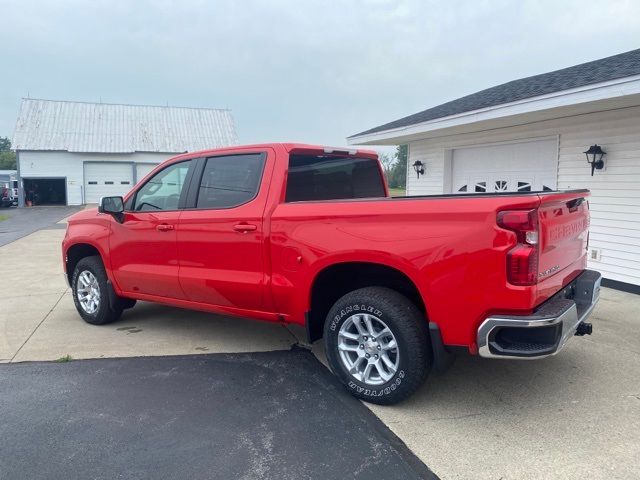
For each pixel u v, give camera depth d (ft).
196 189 15.66
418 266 11.01
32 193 119.14
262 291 13.85
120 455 10.07
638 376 13.74
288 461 9.85
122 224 17.39
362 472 9.48
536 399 12.41
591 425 11.10
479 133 33.32
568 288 12.43
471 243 10.39
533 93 25.41
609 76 21.63
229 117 139.13
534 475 9.29
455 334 10.79
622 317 19.45
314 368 14.69
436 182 38.27
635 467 9.51
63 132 121.60
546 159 28.84
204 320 19.86
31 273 31.17
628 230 24.27
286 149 14.11
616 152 24.54
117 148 120.57
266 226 13.61
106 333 18.17
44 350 16.30
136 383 13.62
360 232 11.85
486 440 10.53
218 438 10.73
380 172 17.83
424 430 10.98
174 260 15.93
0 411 11.97
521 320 10.02
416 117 38.55
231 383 13.61
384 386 11.82
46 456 10.03
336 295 13.82
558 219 11.37
